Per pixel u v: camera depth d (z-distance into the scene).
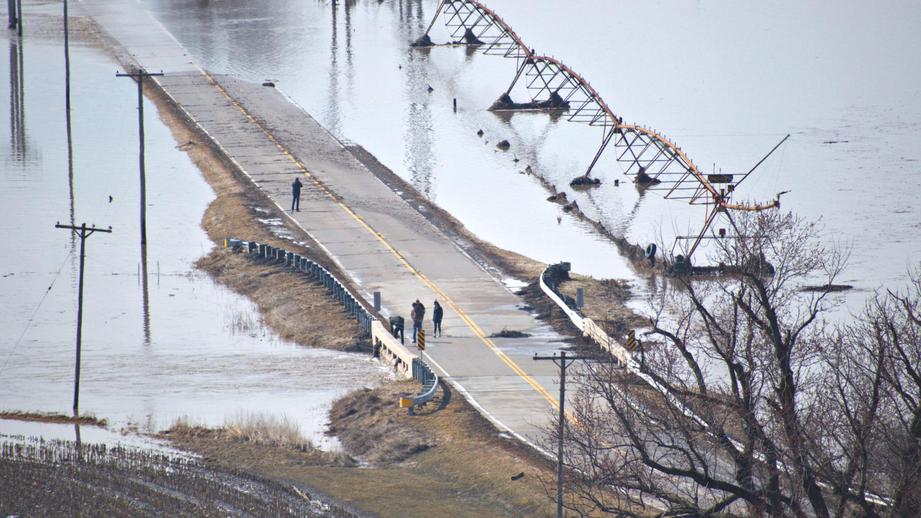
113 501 178.25
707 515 148.38
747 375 154.00
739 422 165.12
